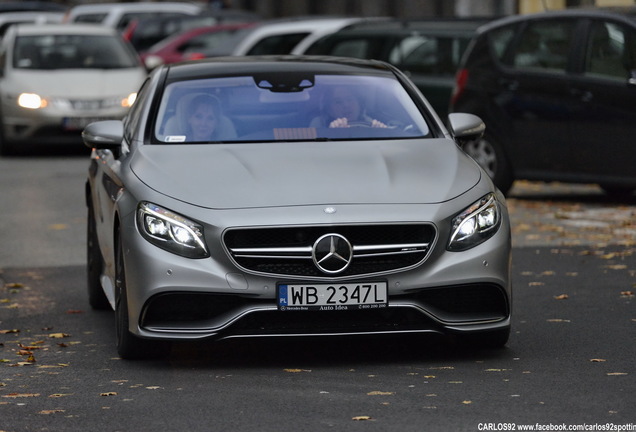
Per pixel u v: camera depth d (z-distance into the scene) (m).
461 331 12.12
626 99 23.69
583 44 24.47
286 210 11.94
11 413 10.57
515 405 10.46
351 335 11.98
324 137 13.83
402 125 14.12
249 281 11.88
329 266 11.87
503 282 12.23
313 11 61.50
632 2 38.66
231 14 50.94
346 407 10.48
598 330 13.91
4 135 36.00
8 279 18.11
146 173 12.73
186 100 14.25
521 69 25.36
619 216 23.56
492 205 12.40
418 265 11.96
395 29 30.33
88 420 10.27
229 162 12.85
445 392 10.98
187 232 11.95
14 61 36.66
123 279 12.48
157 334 12.03
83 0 73.69
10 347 13.62
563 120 24.58
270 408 10.51
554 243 20.70
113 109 35.53
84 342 13.80
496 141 25.64
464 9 50.12
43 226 23.27
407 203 12.09
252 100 14.31
